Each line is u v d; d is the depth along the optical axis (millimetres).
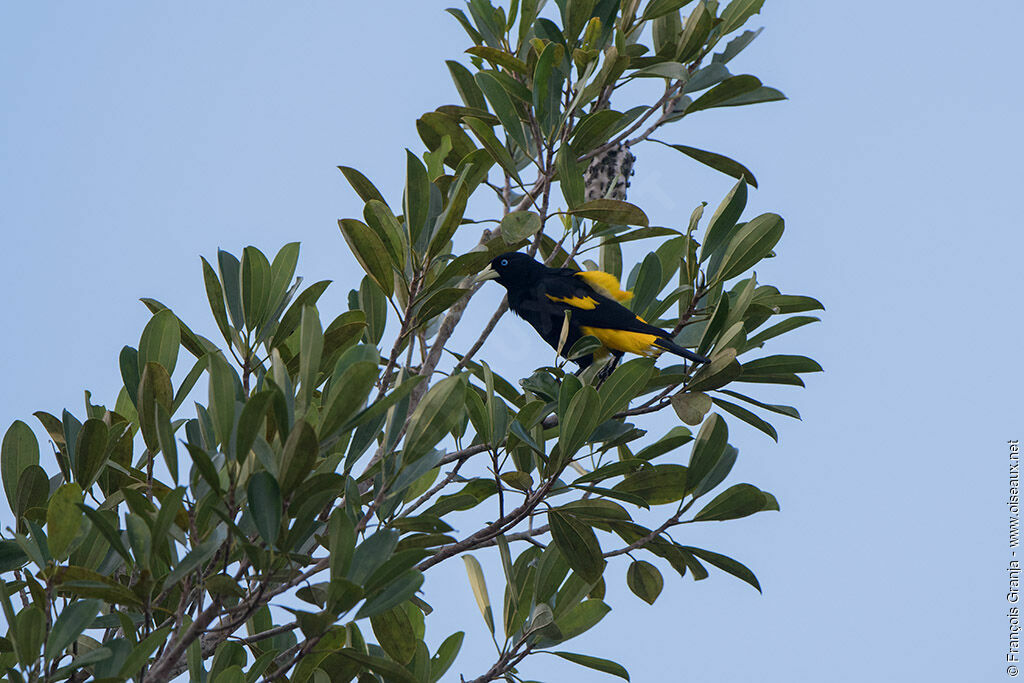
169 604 7504
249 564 6227
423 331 9273
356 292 9375
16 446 7699
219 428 5930
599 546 8430
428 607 9148
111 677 6070
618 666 8773
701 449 8531
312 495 5902
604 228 10570
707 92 11398
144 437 7133
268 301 7836
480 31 11461
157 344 7398
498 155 10016
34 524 7074
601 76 10258
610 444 9156
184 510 6539
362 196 9172
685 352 9656
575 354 9312
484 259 8375
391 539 6188
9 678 6219
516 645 8961
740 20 11859
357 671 7441
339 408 5723
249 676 6793
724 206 9984
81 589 6039
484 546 8023
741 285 10578
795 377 9555
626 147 11453
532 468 8688
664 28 12391
